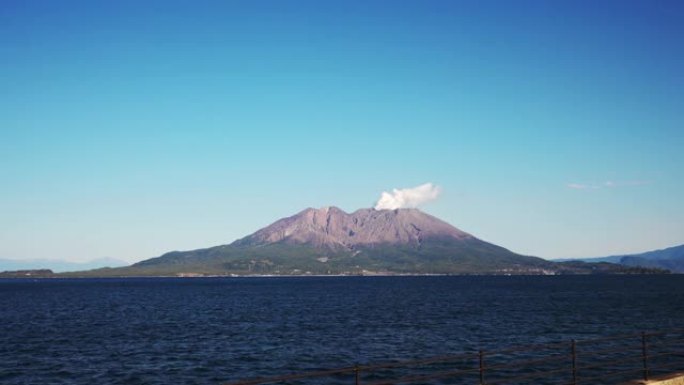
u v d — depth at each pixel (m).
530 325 79.12
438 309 111.75
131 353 56.59
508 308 112.75
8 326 83.62
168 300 155.38
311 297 168.50
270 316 98.38
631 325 78.25
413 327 77.81
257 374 46.41
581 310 105.88
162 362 51.69
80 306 130.25
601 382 40.56
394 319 90.19
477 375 44.12
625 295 164.38
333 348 58.88
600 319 87.50
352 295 180.50
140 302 145.88
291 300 151.75
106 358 53.94
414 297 163.12
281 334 70.88
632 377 42.06
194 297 172.38
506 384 40.59
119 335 71.31
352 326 79.88
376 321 87.06
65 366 50.22
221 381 44.06
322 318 93.25
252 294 192.50
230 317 96.88
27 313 109.12
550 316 93.25
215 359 52.97
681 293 175.25
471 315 96.44
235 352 56.72
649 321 83.94
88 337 69.62
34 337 70.06
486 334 69.31
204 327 80.06
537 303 128.50
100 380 44.78
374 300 148.50
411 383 41.94
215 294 194.12
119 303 141.75
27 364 51.25
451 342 62.56
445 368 47.22
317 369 48.22
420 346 59.84
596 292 186.62
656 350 53.47
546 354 53.03
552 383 40.62
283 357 53.75
